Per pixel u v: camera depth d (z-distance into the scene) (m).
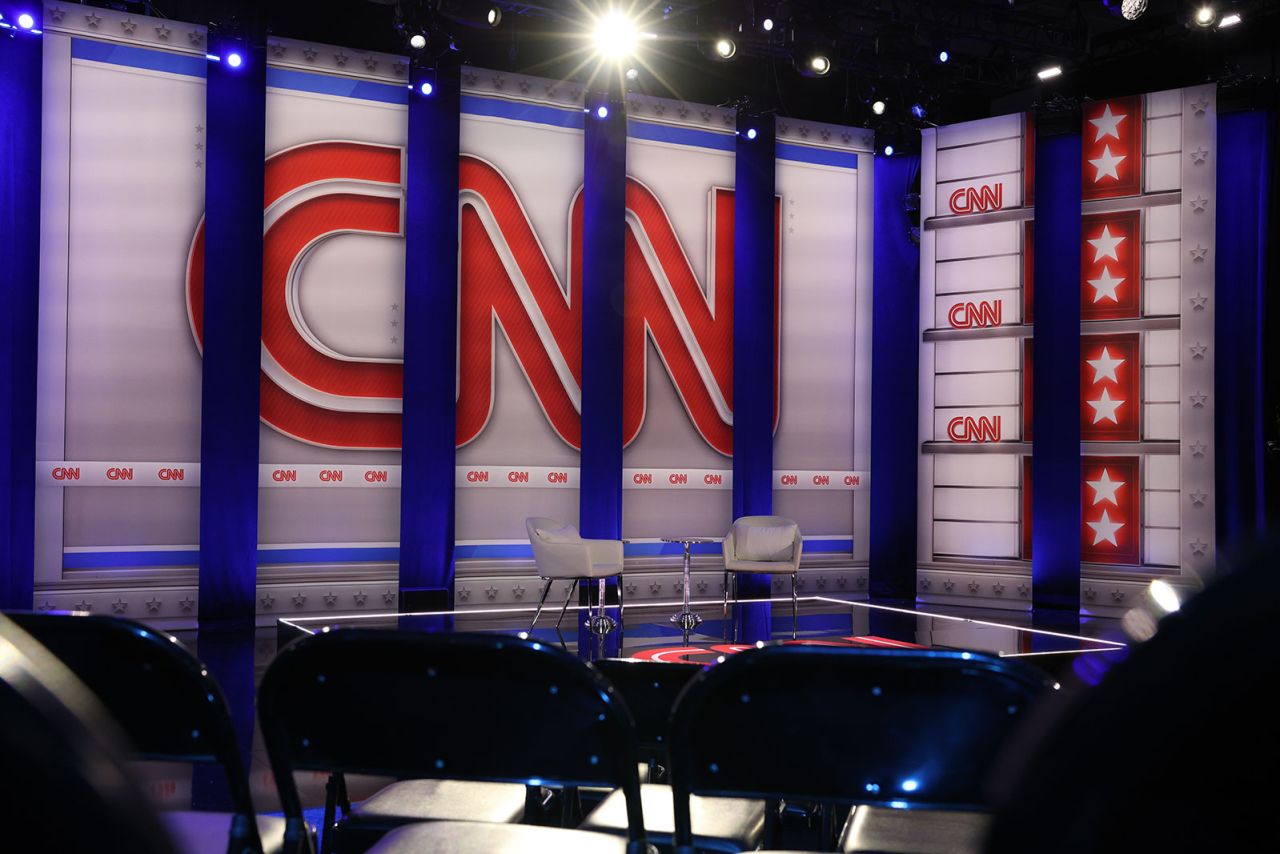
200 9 7.95
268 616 7.75
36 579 7.09
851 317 9.73
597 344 8.66
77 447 7.21
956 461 9.30
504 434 8.51
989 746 1.30
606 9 8.07
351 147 8.05
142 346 7.40
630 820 1.42
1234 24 8.00
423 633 1.35
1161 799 0.42
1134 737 0.42
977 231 9.26
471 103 8.45
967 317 9.29
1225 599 0.41
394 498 8.13
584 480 8.61
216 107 7.47
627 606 8.69
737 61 10.05
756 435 9.20
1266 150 8.19
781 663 1.30
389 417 8.13
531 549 8.55
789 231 9.55
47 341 7.15
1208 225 8.37
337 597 7.95
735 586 8.83
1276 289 8.20
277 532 7.80
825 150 9.67
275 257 7.83
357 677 1.40
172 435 7.48
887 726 1.32
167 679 1.39
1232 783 0.41
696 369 9.22
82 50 7.26
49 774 0.43
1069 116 8.76
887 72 9.02
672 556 9.09
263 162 7.59
